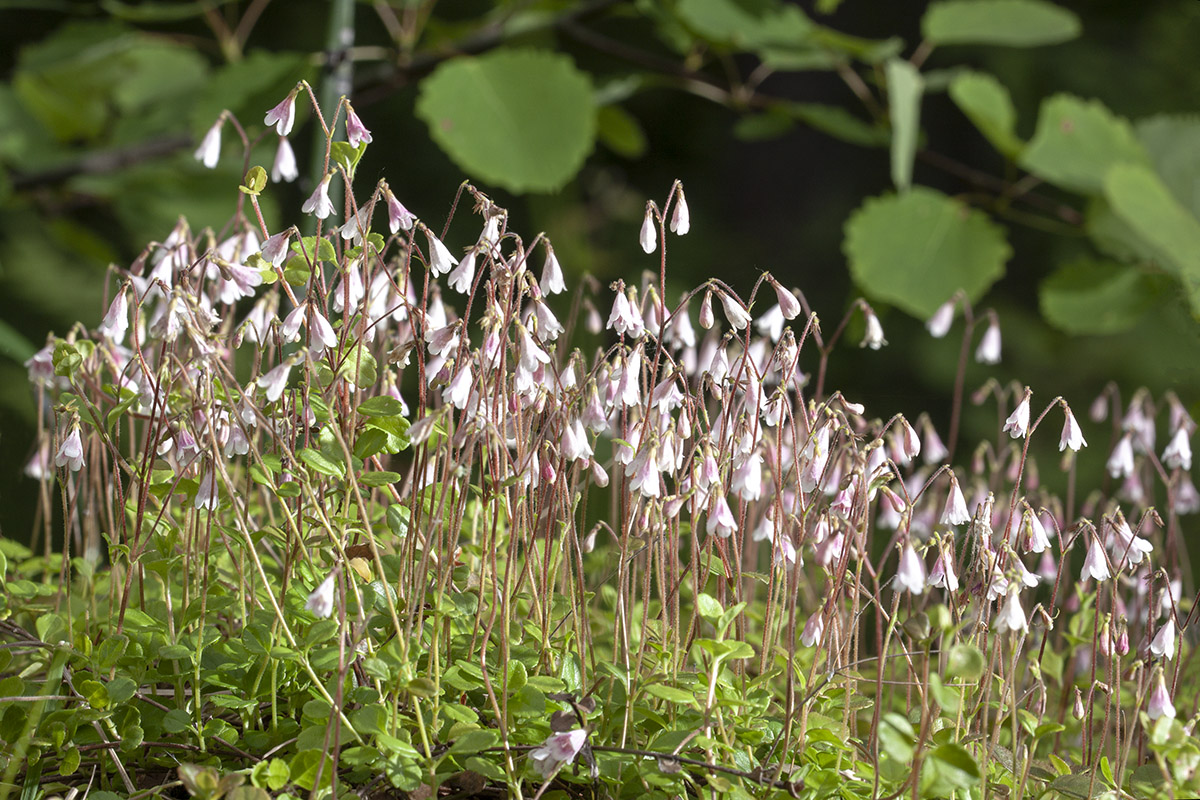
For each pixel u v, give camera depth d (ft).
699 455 3.50
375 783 3.43
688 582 3.67
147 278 3.68
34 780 3.43
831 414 3.49
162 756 3.46
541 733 3.42
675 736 3.41
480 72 4.21
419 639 3.46
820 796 3.42
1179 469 3.92
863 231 4.61
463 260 3.44
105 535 3.51
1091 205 5.03
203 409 3.42
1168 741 3.35
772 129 5.33
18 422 5.09
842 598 3.58
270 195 4.60
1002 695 3.47
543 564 3.51
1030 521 3.46
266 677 3.48
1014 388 3.85
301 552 3.51
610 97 5.22
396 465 4.17
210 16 4.75
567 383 3.49
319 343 3.42
